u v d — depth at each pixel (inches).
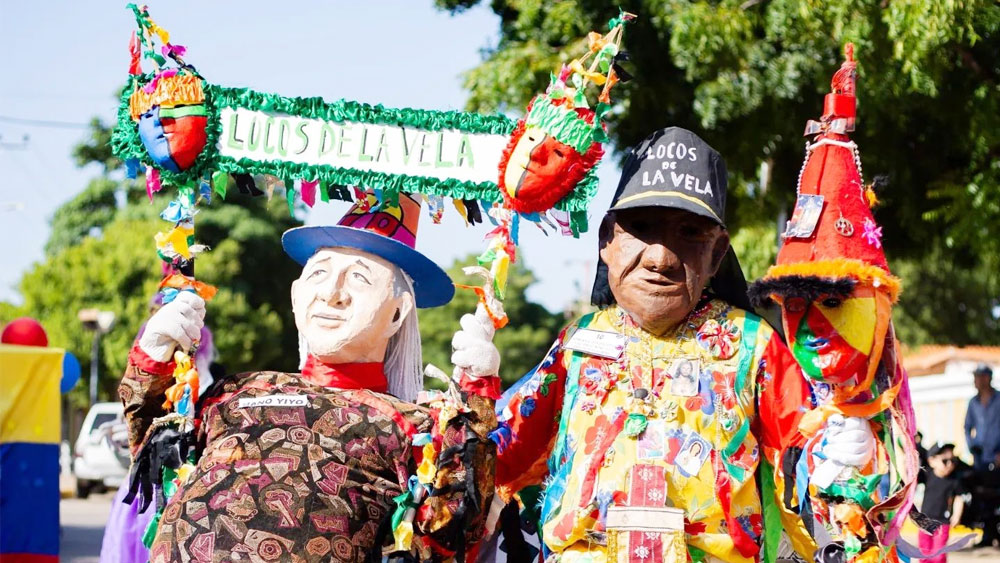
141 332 181.6
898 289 160.2
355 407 166.2
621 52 167.6
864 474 157.6
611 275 165.3
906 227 514.9
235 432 164.9
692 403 161.3
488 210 172.2
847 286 154.1
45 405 280.5
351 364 173.8
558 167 164.9
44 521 277.4
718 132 456.4
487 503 165.3
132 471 175.0
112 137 178.4
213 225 1309.1
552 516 164.6
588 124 165.2
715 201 163.6
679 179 162.2
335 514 159.9
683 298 160.9
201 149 174.2
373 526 162.9
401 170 172.9
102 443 858.8
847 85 166.6
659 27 427.8
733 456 160.7
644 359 164.6
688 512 157.8
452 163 172.2
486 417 161.6
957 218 491.5
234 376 173.6
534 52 446.6
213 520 159.0
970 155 477.1
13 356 275.9
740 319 166.2
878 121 445.1
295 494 159.6
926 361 1147.3
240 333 1240.8
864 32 401.4
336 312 171.8
